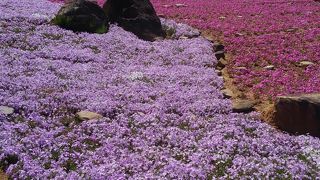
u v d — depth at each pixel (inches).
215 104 645.3
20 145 472.1
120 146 496.4
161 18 1392.7
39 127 540.7
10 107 579.5
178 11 1643.7
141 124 566.6
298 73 874.8
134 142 504.4
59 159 453.1
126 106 619.2
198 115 615.8
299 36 1221.1
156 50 975.0
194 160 455.8
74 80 717.3
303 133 571.5
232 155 480.4
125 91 677.9
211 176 429.1
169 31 1194.0
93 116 573.6
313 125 566.9
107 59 873.5
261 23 1421.0
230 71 879.7
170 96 672.4
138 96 663.8
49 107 599.2
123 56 908.0
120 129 538.3
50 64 786.8
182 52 973.2
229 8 1765.5
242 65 928.9
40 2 1419.8
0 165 448.8
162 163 448.1
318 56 1003.9
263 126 574.2
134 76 761.6
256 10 1713.8
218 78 792.3
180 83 751.1
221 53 985.5
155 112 605.9
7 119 549.3
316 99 575.8
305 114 569.3
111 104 615.5
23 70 739.4
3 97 602.2
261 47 1087.0
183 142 508.7
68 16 1065.5
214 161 462.6
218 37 1198.9
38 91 648.4
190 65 885.8
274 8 1772.9
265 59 978.7
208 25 1346.0
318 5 1875.0
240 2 1971.0
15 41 915.4
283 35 1234.6
